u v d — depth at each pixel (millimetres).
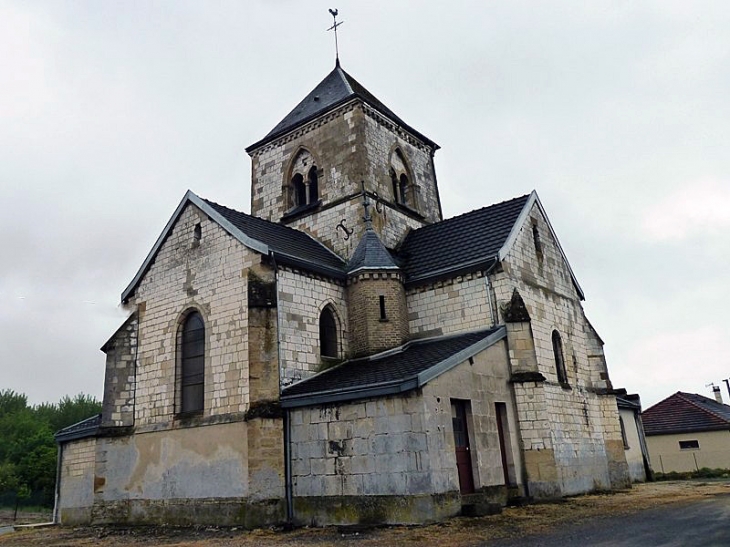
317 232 28656
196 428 20781
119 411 23172
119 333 23969
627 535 12586
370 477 16891
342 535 15477
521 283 23000
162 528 20172
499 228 24359
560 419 22969
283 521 18031
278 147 31938
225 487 19422
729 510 16016
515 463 19812
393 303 23266
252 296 20234
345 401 17859
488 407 19359
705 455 44406
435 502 15805
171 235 24094
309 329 21656
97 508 22406
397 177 30922
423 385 16672
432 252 25422
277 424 18922
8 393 101938
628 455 35094
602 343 27469
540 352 23000
